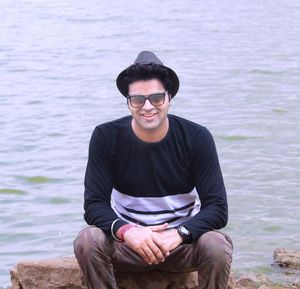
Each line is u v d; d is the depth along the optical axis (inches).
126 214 205.0
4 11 1417.3
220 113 590.6
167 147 200.7
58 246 342.0
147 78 195.2
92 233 196.2
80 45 1016.9
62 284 226.1
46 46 1008.2
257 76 757.9
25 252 336.8
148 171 201.5
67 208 389.7
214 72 786.8
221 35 1094.4
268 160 459.2
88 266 197.0
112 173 203.8
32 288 228.4
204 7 1455.5
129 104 197.8
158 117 196.4
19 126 563.5
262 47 968.3
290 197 395.9
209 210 198.4
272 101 632.4
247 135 517.7
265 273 295.3
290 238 342.3
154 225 203.5
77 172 448.5
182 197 204.4
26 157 481.1
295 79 739.4
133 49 983.0
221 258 193.9
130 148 201.2
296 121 558.9
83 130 550.9
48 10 1421.0
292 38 1046.4
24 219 374.9
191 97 652.1
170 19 1296.8
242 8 1435.8
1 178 438.6
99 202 200.7
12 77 787.4
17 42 1048.2
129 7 1464.1
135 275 214.2
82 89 710.5
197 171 202.1
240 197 396.5
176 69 816.3
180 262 203.2
